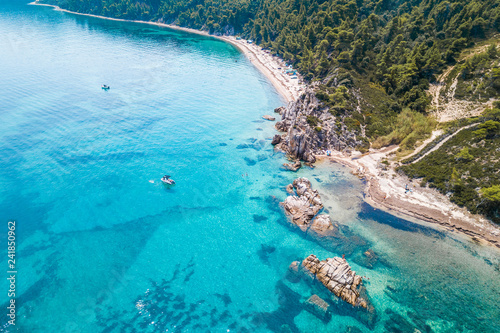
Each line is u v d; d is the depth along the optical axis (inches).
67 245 2266.2
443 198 2696.9
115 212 2596.0
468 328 1772.9
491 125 2965.1
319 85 4215.1
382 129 3654.0
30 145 3454.7
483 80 3814.0
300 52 6540.4
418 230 2454.5
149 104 4781.0
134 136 3814.0
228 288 2000.5
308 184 2908.5
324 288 1991.9
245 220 2549.2
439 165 2952.8
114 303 1884.8
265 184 3002.0
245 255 2236.7
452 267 2135.8
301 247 2300.7
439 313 1847.9
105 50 7706.7
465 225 2444.6
